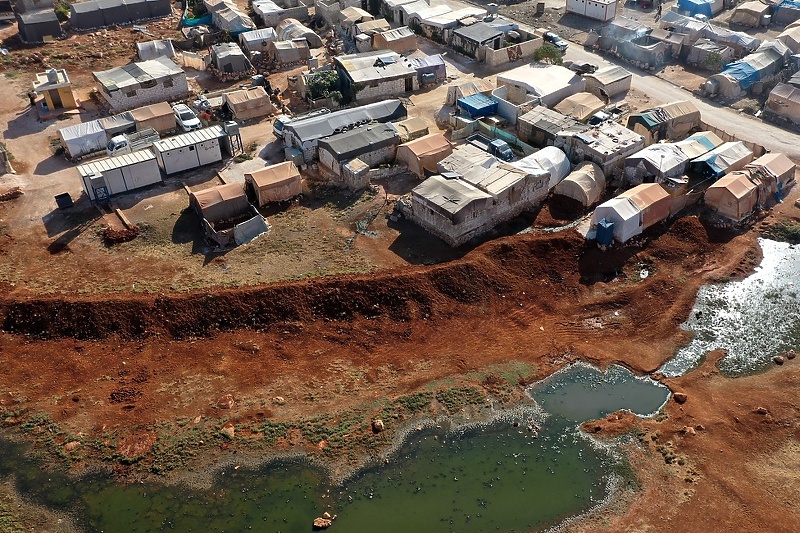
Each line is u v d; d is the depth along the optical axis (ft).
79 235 186.39
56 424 137.80
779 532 116.26
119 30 310.86
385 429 138.10
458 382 148.36
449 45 298.76
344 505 125.08
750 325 164.14
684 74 272.51
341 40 302.04
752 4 311.06
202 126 237.04
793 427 135.85
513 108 233.35
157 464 130.82
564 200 197.36
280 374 148.97
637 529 119.03
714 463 129.80
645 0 333.01
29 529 120.57
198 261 176.86
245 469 130.62
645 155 197.67
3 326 157.48
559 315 166.81
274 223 191.11
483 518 122.72
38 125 237.86
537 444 136.15
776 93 236.02
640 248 182.91
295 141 218.59
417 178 208.33
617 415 141.59
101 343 155.12
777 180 198.49
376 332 159.33
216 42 300.61
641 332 162.71
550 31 311.88
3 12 310.86
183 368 149.69
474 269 171.12
